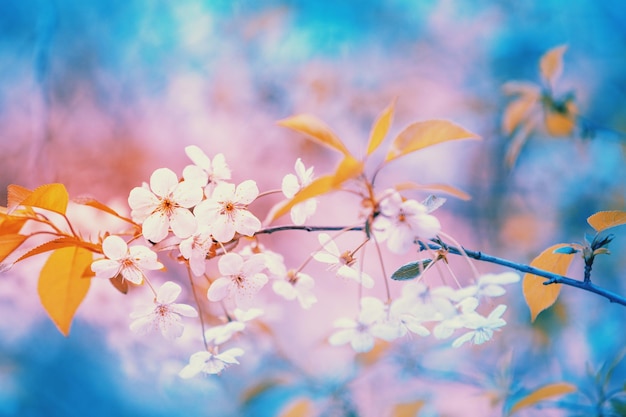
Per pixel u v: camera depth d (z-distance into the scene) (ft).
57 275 1.63
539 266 1.64
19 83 3.49
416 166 3.72
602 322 2.95
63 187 1.52
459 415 2.62
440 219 3.62
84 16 3.66
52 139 3.23
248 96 3.68
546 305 1.66
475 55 3.82
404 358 2.51
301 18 3.79
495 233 3.50
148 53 3.71
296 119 1.44
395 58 3.83
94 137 3.45
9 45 3.57
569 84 3.51
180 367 2.90
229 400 2.89
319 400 2.45
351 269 1.54
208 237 1.53
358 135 3.74
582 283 1.58
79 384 3.24
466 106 3.73
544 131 3.22
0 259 1.53
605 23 3.61
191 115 3.62
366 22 3.82
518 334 2.78
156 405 3.06
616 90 3.48
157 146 3.55
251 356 2.67
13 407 3.18
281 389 2.69
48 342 3.23
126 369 2.98
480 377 2.35
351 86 3.77
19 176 3.14
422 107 3.79
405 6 3.83
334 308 3.38
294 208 1.57
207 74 3.69
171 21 3.76
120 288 1.57
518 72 3.70
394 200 1.46
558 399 2.18
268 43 3.75
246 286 1.54
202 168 1.58
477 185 3.63
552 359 2.72
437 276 3.27
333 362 2.74
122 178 3.40
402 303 1.47
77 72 3.55
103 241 1.51
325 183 1.44
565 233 3.33
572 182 3.41
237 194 1.53
